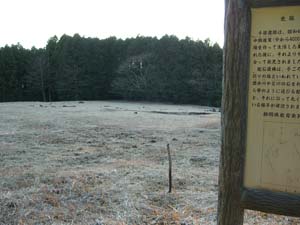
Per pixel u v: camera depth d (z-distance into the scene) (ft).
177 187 22.66
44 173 25.80
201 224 15.92
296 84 9.15
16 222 16.08
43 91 163.22
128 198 19.83
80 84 165.78
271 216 16.92
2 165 28.76
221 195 10.20
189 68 158.10
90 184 22.85
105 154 34.81
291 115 9.24
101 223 16.16
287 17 9.16
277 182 9.49
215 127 61.41
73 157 33.01
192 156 33.86
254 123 9.69
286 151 9.35
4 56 158.20
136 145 40.63
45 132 50.57
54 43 172.55
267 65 9.44
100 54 170.09
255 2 9.39
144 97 162.71
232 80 9.82
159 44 163.53
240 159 9.86
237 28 9.68
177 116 86.33
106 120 70.95
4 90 156.76
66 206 18.47
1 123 60.44
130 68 165.99
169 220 16.48
